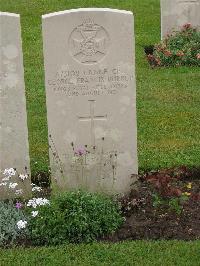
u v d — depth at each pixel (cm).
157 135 304
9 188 250
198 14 423
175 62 404
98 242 221
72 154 246
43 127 316
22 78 240
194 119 322
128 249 214
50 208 225
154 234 225
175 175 256
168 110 334
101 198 237
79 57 236
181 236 223
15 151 248
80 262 209
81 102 241
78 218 222
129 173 248
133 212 237
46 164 275
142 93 358
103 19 233
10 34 235
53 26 233
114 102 241
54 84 239
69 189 248
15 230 225
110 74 238
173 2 421
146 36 461
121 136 245
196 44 411
